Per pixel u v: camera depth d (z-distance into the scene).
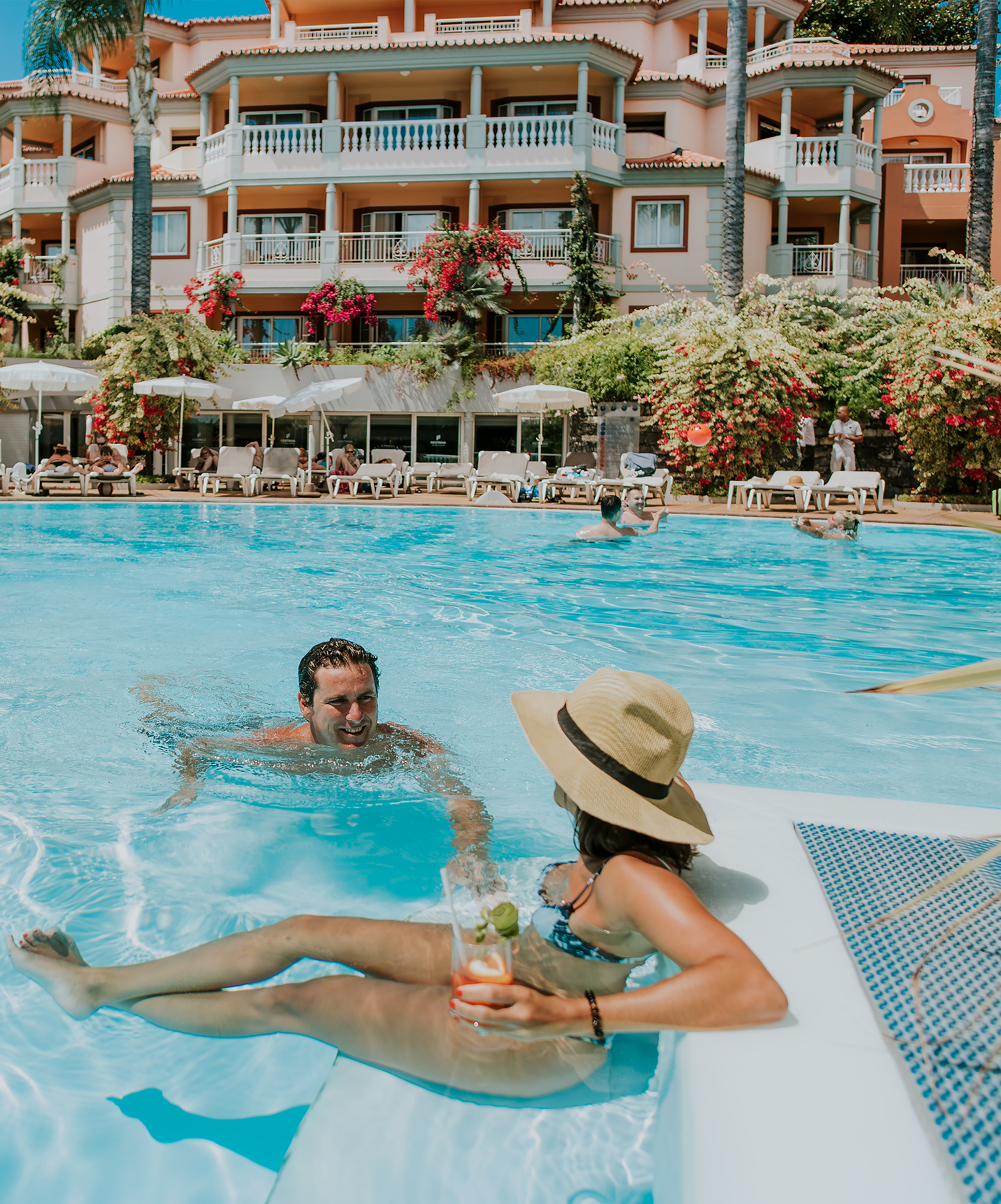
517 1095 1.53
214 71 26.05
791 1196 1.10
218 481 18.44
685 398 17.83
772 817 2.23
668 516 14.49
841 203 26.44
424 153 25.22
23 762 3.17
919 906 1.74
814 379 19.48
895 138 30.44
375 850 2.49
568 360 20.58
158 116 30.12
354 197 27.03
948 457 16.98
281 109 27.56
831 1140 1.17
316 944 1.77
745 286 20.84
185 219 27.56
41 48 21.73
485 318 26.16
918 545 11.38
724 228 21.25
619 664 4.97
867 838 2.08
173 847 2.50
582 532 11.08
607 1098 1.54
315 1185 1.35
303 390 20.38
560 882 1.85
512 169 24.98
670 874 1.62
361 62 25.09
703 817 1.79
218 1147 1.47
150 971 1.81
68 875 2.34
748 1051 1.34
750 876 1.88
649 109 27.80
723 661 5.09
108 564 8.49
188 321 21.16
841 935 1.64
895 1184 1.11
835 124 29.31
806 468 19.97
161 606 6.38
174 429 20.98
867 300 18.98
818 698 4.34
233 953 1.78
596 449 20.73
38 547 9.73
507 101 26.69
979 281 20.86
